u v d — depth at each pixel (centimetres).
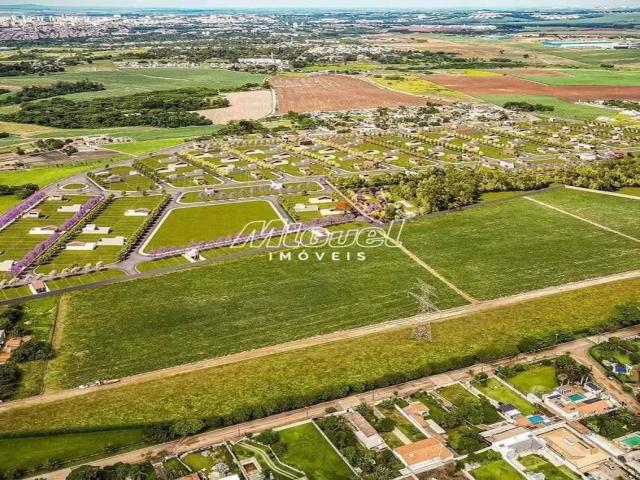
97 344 14150
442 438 10925
